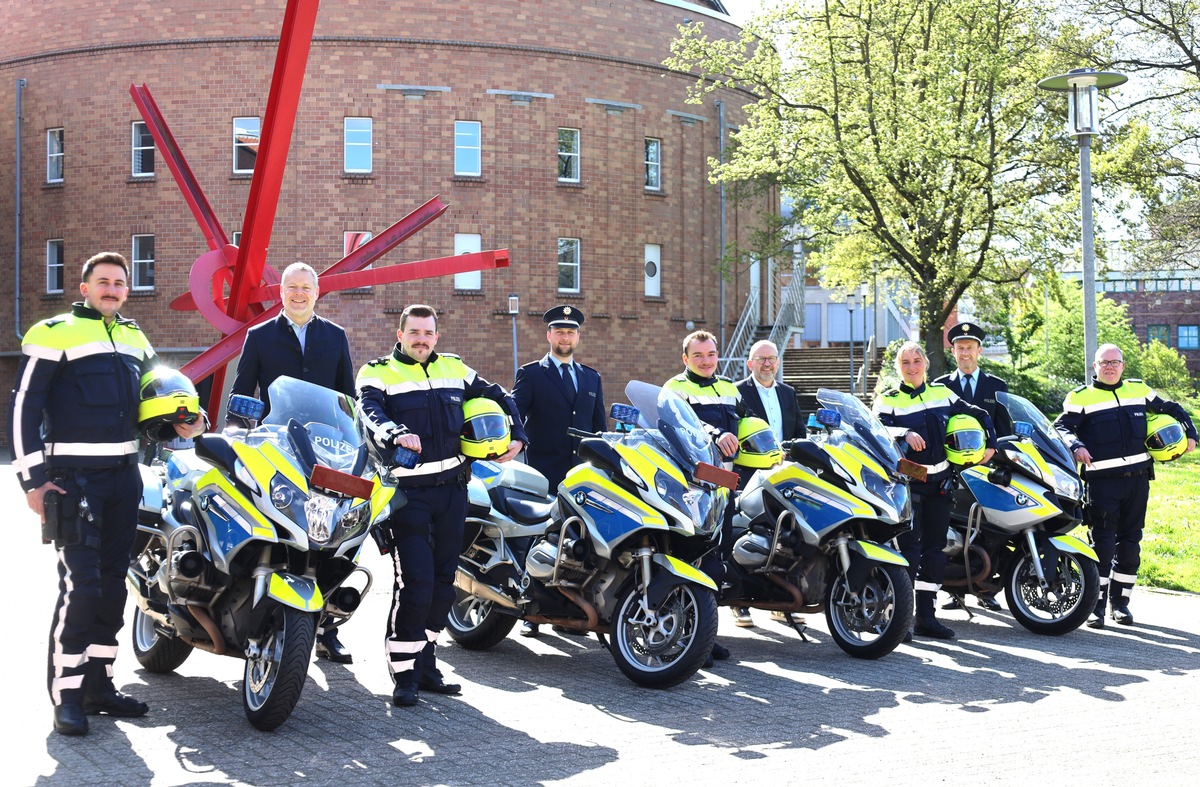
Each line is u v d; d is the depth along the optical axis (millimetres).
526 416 8680
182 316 32062
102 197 32625
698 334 8383
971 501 8719
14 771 4902
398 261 32188
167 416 5715
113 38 32344
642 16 34656
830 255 31766
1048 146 27469
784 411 8914
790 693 6594
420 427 6375
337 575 5777
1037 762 5156
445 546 6531
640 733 5668
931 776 4941
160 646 6637
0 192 34062
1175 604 9914
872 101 27734
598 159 34031
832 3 28453
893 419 8680
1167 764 5125
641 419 6949
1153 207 30297
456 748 5363
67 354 5559
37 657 7043
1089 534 9312
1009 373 33688
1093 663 7480
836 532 7609
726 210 37312
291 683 5352
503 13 32781
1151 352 70250
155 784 4750
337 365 7250
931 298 27766
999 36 27500
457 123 32750
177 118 31969
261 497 5465
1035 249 28297
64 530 5449
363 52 31953
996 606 9758
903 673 7180
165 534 6086
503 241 32938
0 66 33719
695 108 36031
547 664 7465
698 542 6840
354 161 32250
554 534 7105
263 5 31688
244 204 31812
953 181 27047
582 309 33875
